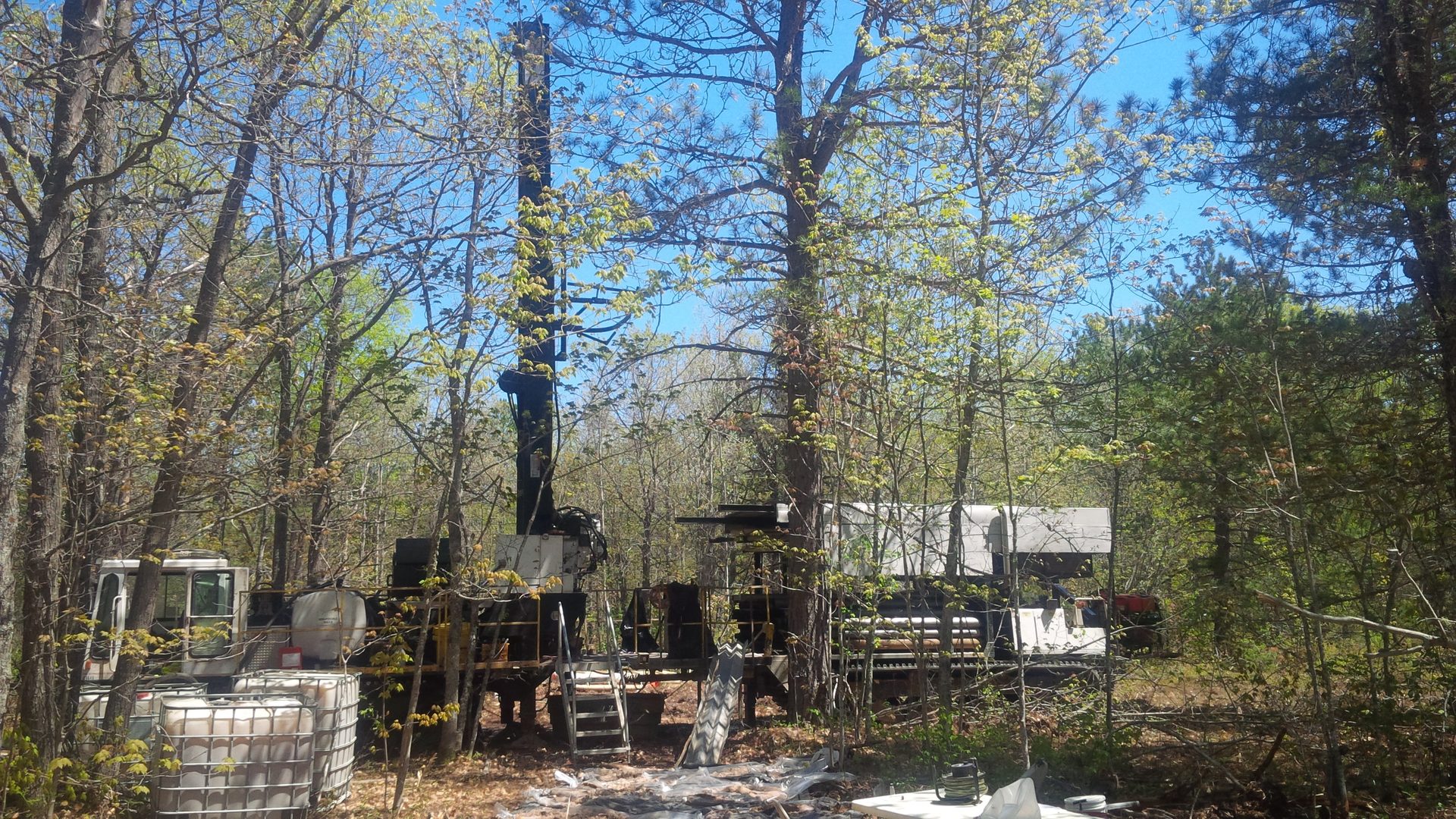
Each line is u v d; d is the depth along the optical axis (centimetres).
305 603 1464
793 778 1252
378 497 2078
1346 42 1212
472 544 1438
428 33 1447
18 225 1059
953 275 1222
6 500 878
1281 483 1073
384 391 1608
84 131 1094
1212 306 1155
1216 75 1272
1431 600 1047
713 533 2297
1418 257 1128
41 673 1004
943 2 1350
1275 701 1160
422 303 1367
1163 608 1382
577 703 1498
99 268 1097
